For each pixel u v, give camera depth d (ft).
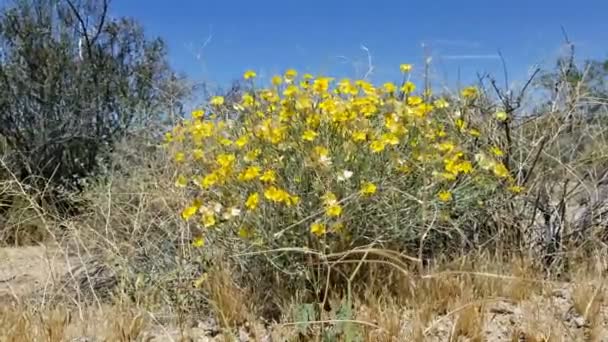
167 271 11.31
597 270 11.30
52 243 14.07
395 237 10.47
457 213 11.96
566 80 13.33
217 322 9.72
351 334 8.30
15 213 14.85
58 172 22.50
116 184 14.71
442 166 11.27
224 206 10.59
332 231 9.82
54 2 24.72
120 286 10.99
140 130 18.43
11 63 23.34
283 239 10.09
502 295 10.36
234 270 10.82
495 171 11.20
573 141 13.38
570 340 8.88
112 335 9.12
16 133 22.35
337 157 10.39
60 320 9.59
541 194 12.68
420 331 8.57
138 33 26.12
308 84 11.73
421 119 11.43
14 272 12.85
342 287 10.14
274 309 10.05
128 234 12.44
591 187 13.01
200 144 12.07
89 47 24.80
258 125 11.00
